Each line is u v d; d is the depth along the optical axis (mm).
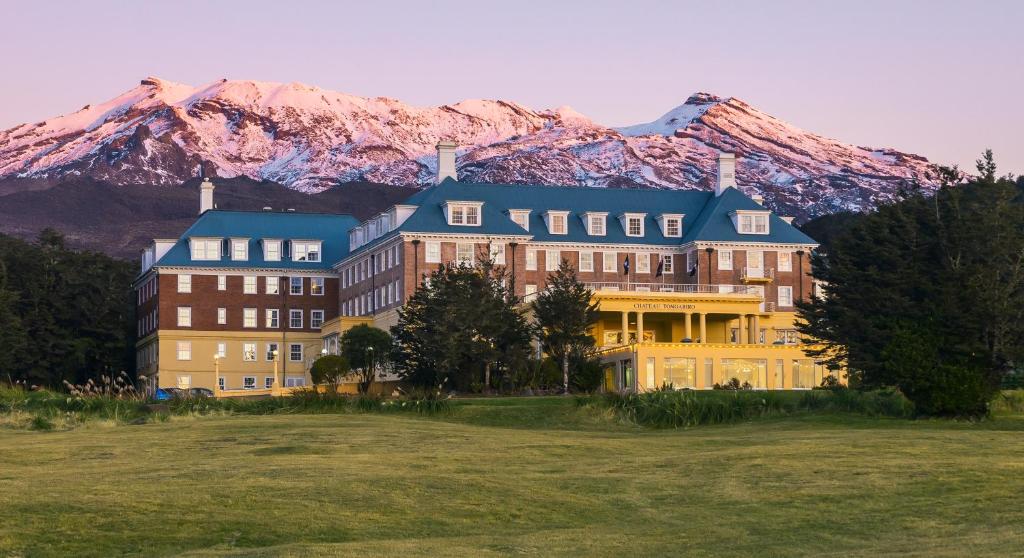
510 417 70625
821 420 68062
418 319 96000
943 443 49156
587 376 95062
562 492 39188
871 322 74750
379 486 38562
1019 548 29453
